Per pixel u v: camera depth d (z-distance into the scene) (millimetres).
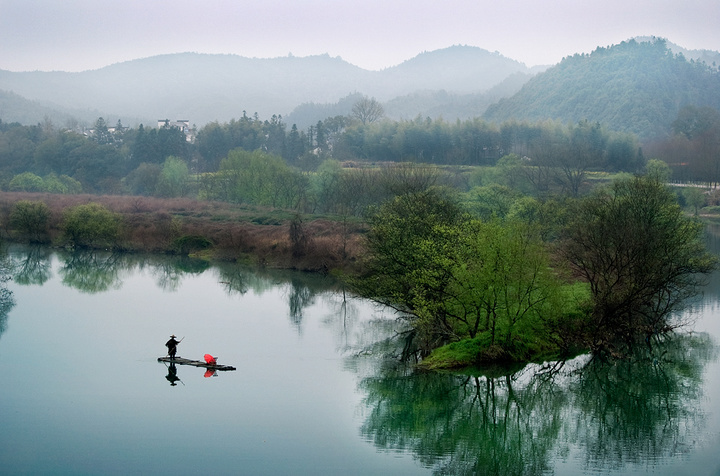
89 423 36375
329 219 111000
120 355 49812
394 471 31469
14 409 38281
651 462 32938
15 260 96812
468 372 45562
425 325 50312
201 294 75250
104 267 93688
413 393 42594
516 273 46062
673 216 55188
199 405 39312
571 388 44344
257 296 74125
